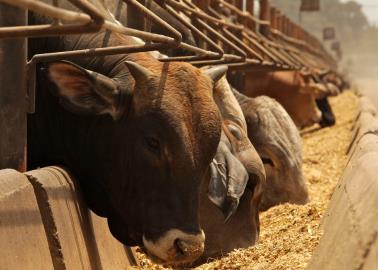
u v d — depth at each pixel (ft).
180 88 23.31
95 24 17.84
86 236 23.44
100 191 24.84
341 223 21.12
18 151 23.07
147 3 32.22
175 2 32.73
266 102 40.29
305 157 61.72
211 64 31.91
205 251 30.58
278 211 35.83
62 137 25.34
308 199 39.73
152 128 22.97
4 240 18.24
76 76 23.43
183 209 22.62
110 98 23.54
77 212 23.25
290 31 126.72
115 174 24.11
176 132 22.70
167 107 22.93
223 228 30.89
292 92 72.79
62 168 24.08
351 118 95.66
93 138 24.53
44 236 20.63
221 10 50.98
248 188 31.86
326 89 81.61
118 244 26.27
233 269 26.66
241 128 32.60
